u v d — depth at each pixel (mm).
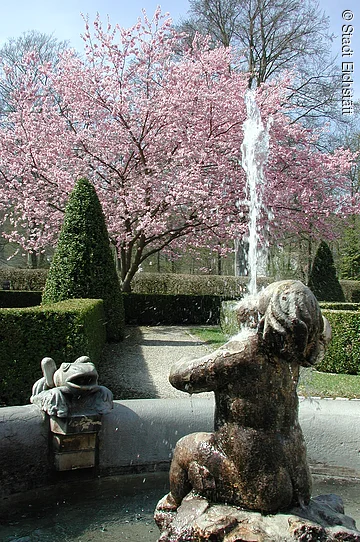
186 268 23984
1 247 22125
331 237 14461
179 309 14188
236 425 1896
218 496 1920
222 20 18094
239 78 13711
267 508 1831
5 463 2852
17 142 12938
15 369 4945
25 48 20375
